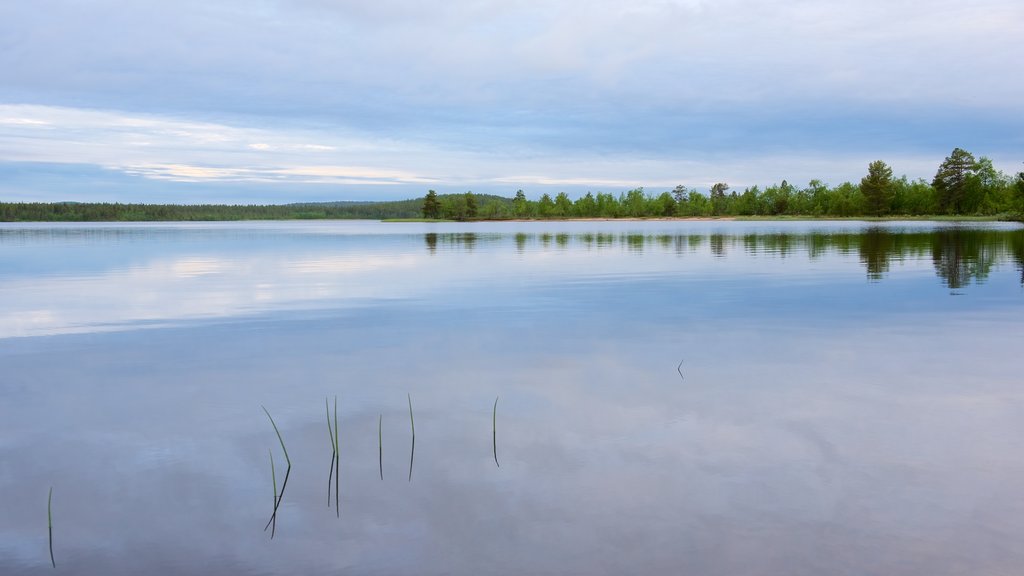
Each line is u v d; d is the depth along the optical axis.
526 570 3.68
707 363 8.32
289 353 9.26
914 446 5.31
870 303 13.26
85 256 29.77
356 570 3.72
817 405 6.45
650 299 14.28
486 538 4.03
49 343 10.10
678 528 4.08
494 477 4.88
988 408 6.28
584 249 33.62
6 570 3.75
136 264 25.02
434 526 4.20
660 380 7.51
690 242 39.50
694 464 5.03
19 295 15.81
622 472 4.92
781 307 12.91
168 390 7.38
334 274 20.78
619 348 9.33
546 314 12.48
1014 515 4.15
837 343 9.45
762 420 6.02
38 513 4.45
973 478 4.69
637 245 36.88
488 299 14.64
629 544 3.91
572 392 7.07
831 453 5.19
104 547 4.01
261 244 41.25
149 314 12.91
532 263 24.69
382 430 5.96
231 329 11.21
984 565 3.61
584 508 4.38
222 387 7.49
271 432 5.98
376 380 7.72
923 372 7.70
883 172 126.25
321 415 6.45
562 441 5.59
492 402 6.77
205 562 3.84
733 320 11.52
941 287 15.59
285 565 3.79
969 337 9.76
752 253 28.25
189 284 18.11
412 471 5.03
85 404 6.88
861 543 3.86
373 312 12.95
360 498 4.59
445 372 8.05
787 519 4.16
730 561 3.71
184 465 5.23
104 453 5.51
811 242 36.69
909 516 4.16
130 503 4.58
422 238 51.31
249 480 4.92
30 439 5.85
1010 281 16.56
